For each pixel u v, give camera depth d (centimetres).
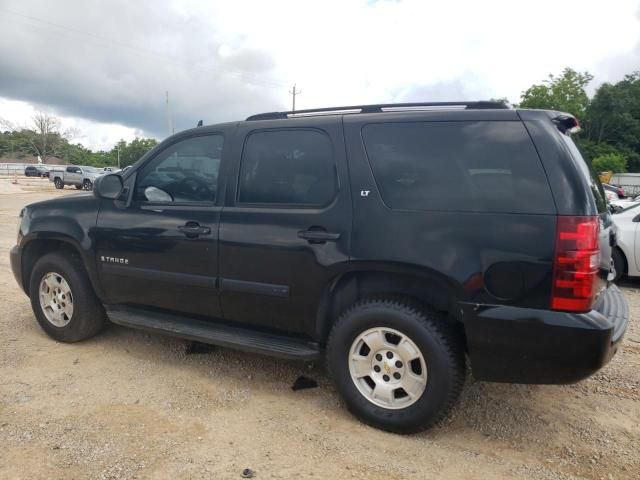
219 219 359
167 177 394
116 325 499
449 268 285
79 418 318
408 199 303
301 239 327
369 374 315
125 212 405
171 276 379
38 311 453
